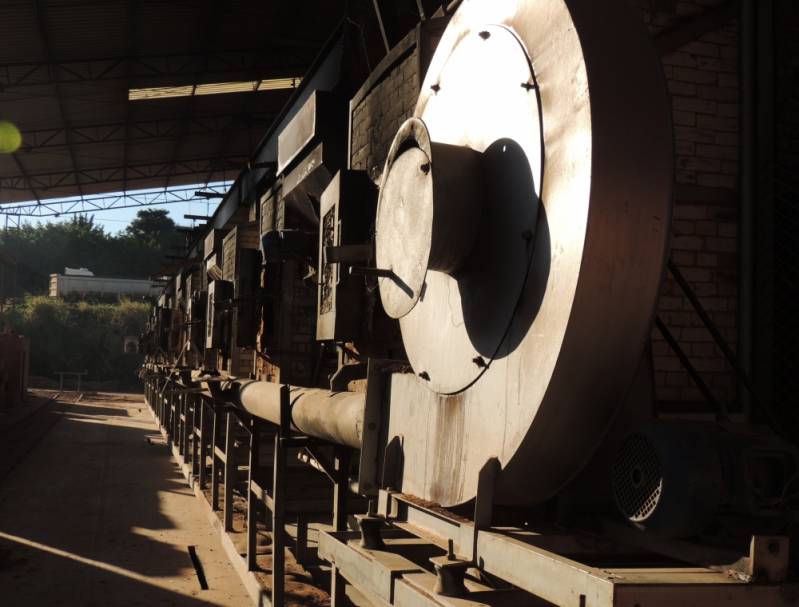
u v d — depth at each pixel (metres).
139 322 45.81
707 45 4.36
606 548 1.96
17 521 8.52
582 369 1.83
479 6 2.53
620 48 1.90
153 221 83.00
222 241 14.05
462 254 2.28
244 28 18.30
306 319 7.90
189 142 29.14
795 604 1.56
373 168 5.61
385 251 2.70
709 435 1.75
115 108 23.78
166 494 10.36
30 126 24.64
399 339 4.29
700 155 4.30
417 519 2.53
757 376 4.17
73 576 6.35
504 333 2.07
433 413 2.51
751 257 4.23
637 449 1.83
